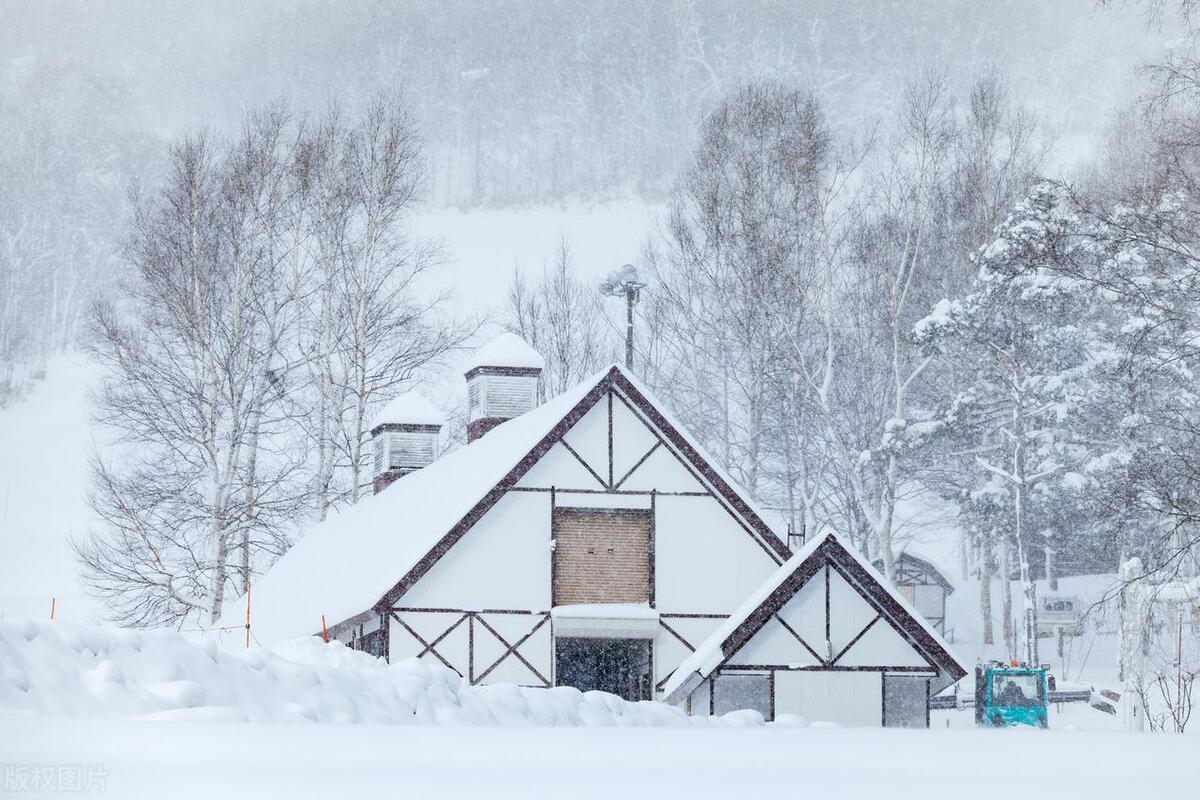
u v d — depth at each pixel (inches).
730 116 6678.2
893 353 6289.4
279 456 6737.2
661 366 7126.0
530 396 4601.4
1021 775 910.4
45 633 1470.2
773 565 3671.3
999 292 5777.6
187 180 5935.0
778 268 6161.4
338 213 6279.5
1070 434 6259.8
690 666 3221.0
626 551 3634.4
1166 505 3186.5
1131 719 3614.7
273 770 901.8
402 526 4025.6
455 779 862.5
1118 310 5787.4
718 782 863.7
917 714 3213.6
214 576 5378.9
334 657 2060.8
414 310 6309.1
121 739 1093.8
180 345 6043.3
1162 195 3179.1
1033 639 5949.8
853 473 5940.0
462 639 3484.3
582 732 1280.8
